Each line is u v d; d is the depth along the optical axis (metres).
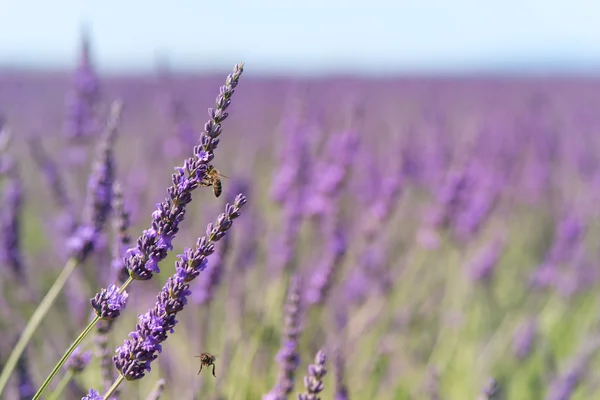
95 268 1.22
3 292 1.28
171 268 1.65
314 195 1.56
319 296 1.28
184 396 1.21
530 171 2.54
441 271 1.95
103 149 1.01
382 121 3.84
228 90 0.79
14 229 1.26
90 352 0.93
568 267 1.96
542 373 1.55
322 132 2.06
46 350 1.22
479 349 1.66
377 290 1.55
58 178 1.46
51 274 1.68
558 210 2.36
